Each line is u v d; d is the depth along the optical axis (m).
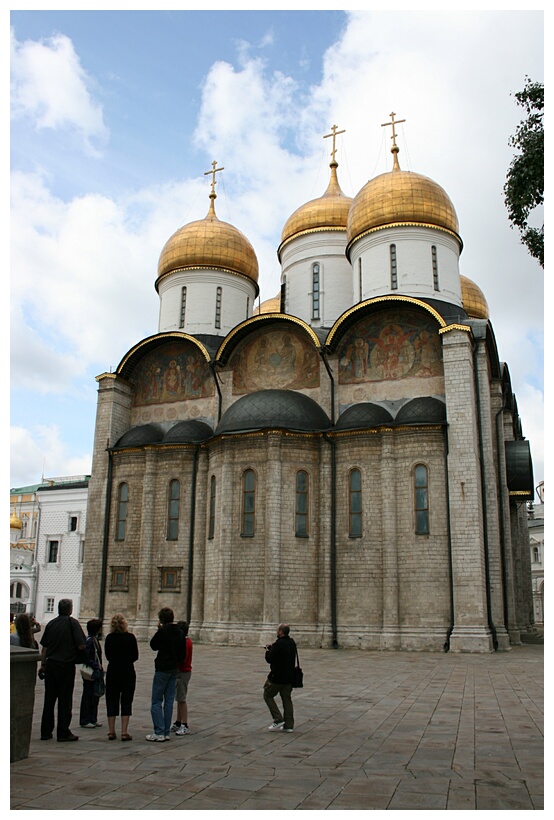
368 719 13.01
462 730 11.90
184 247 41.38
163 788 8.44
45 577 58.66
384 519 29.62
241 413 32.25
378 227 35.75
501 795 8.12
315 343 33.38
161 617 11.70
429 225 35.41
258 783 8.66
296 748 10.61
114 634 11.61
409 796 8.09
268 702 12.09
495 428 35.09
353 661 24.00
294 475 31.22
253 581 30.33
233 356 36.22
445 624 28.14
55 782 8.69
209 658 24.64
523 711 13.77
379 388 32.53
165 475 34.84
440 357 31.83
